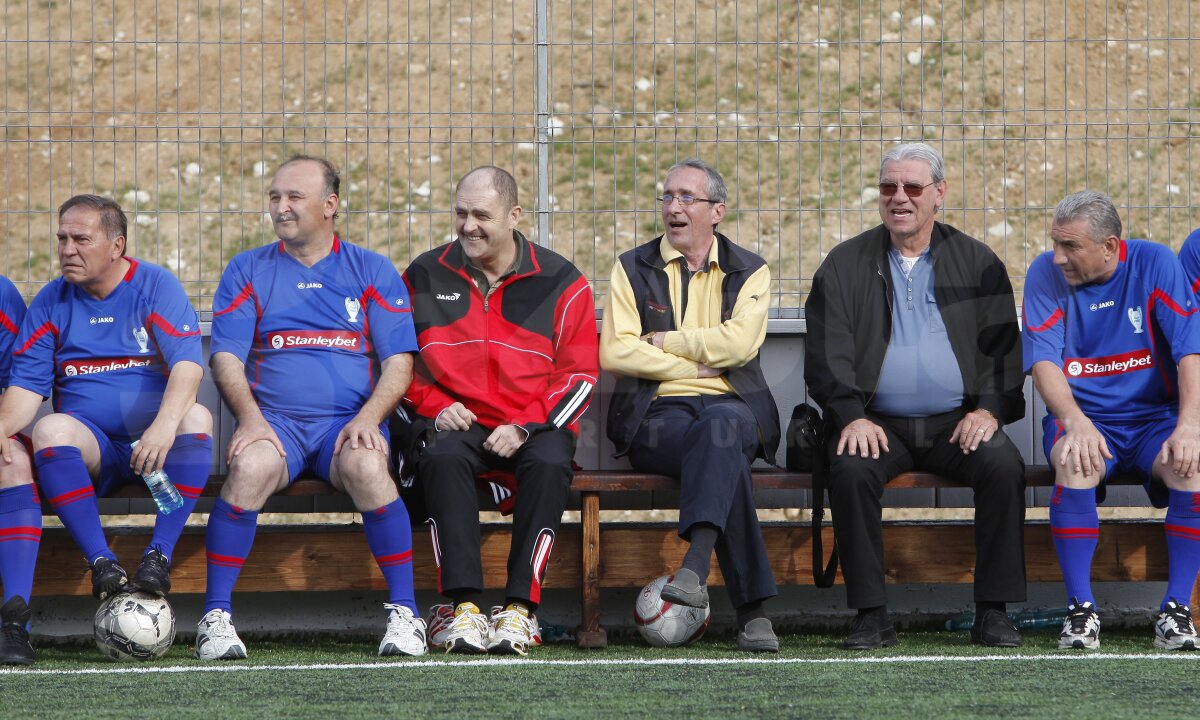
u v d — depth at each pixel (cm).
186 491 1064
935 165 1154
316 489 1100
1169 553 1089
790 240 1497
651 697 835
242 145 1436
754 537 1054
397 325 1127
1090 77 1527
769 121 1667
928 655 1022
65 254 1077
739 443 1065
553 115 1439
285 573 1130
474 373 1127
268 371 1126
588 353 1155
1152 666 959
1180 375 1101
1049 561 1171
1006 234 1484
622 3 1559
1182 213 1465
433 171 1566
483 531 1144
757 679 903
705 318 1180
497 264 1152
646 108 1625
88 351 1107
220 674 933
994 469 1080
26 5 1623
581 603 1166
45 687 881
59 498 1041
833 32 1683
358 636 1201
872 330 1152
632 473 1131
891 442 1133
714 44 1517
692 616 1104
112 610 1012
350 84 1611
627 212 1419
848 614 1235
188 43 1452
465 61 1593
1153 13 1524
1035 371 1137
